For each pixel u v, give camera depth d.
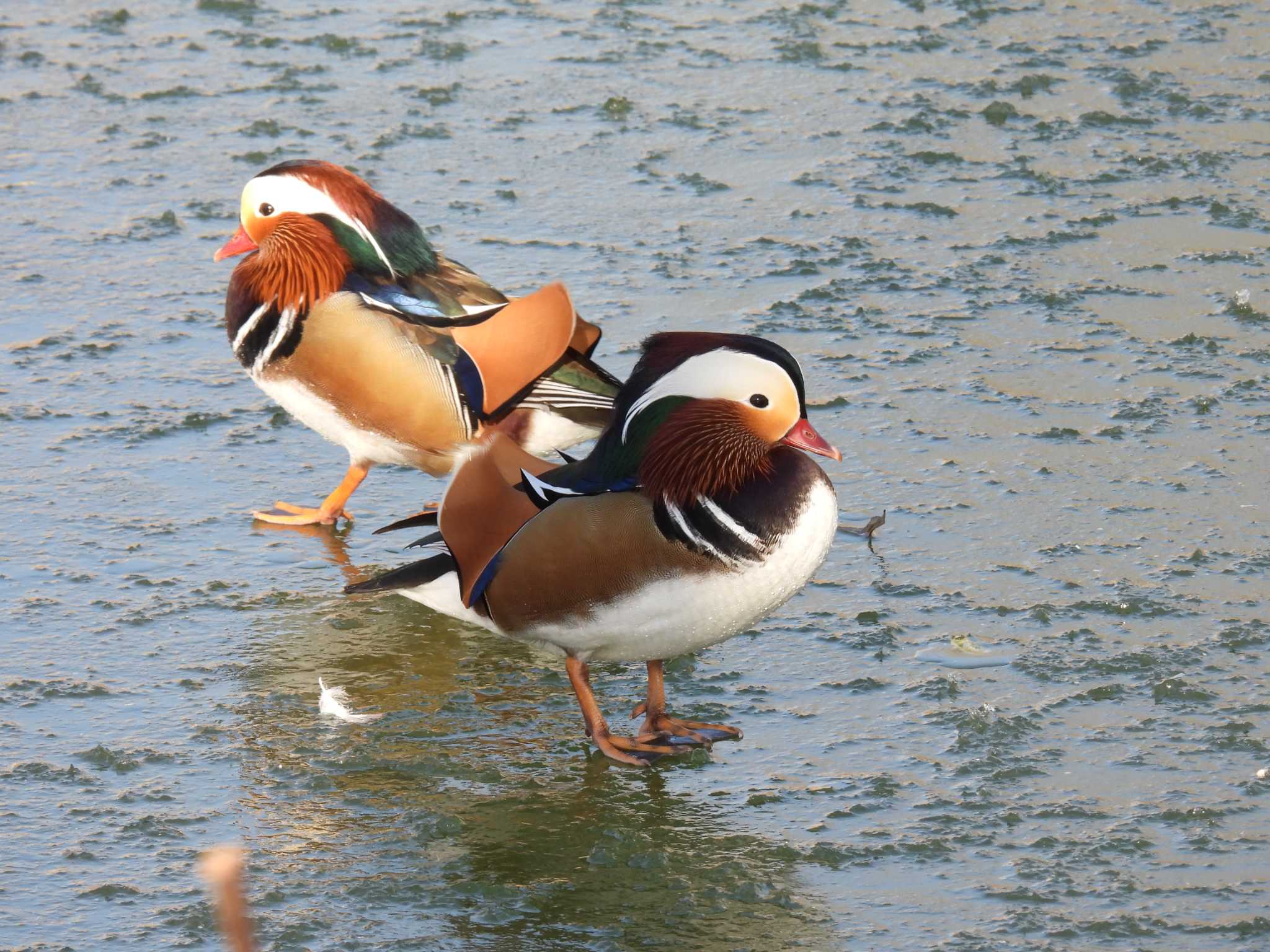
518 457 9.22
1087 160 18.53
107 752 9.03
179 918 7.66
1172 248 16.38
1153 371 13.91
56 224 17.09
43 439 13.02
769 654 10.20
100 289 15.74
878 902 7.77
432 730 9.43
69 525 11.80
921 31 22.61
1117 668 9.80
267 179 11.66
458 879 7.98
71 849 8.20
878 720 9.41
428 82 20.97
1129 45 21.98
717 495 8.62
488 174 18.28
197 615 10.72
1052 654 9.99
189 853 8.20
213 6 23.92
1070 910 7.66
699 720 9.50
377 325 11.49
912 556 11.27
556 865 8.12
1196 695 9.47
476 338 11.46
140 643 10.33
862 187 17.94
